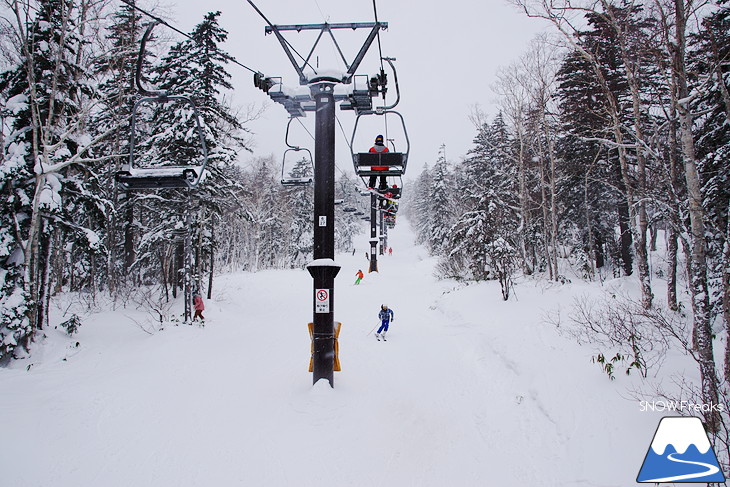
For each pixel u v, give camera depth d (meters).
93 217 14.88
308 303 22.86
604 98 16.48
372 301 22.89
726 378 6.59
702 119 11.02
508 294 16.83
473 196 24.66
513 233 23.62
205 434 7.20
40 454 6.27
